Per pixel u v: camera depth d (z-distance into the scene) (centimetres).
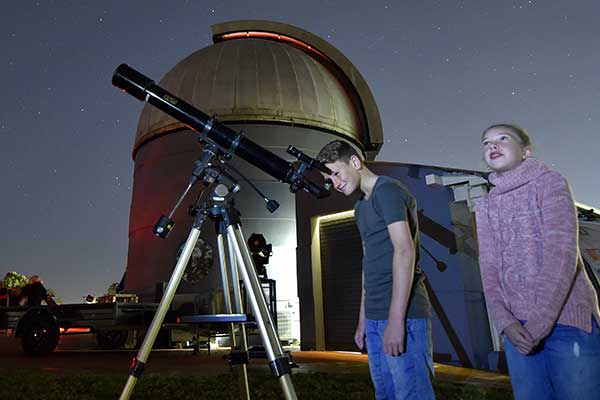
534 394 227
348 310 1076
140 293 1573
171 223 297
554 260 215
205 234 1506
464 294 825
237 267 323
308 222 1164
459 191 862
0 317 1039
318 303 1120
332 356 967
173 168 1652
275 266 1497
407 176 931
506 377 677
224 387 560
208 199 297
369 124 1919
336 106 1784
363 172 278
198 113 317
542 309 213
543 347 225
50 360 922
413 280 257
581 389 211
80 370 752
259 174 1565
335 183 278
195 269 1474
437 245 873
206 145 309
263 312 270
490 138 251
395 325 235
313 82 1773
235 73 1683
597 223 777
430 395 243
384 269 263
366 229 274
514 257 236
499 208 248
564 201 223
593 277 249
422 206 903
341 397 502
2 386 578
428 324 256
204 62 1752
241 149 304
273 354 261
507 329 224
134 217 1755
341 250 1114
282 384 256
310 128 1694
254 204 1532
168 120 1711
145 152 1775
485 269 249
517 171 242
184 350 1163
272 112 1638
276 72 1716
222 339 1352
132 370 261
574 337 215
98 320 1017
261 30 1995
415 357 244
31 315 1026
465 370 761
